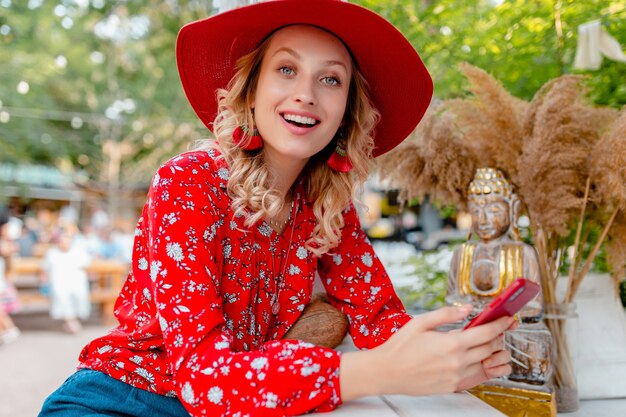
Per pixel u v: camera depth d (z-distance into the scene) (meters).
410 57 1.17
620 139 1.15
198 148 1.15
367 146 1.28
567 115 1.24
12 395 3.80
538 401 1.09
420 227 7.22
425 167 1.37
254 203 1.08
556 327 1.30
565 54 1.96
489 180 1.25
